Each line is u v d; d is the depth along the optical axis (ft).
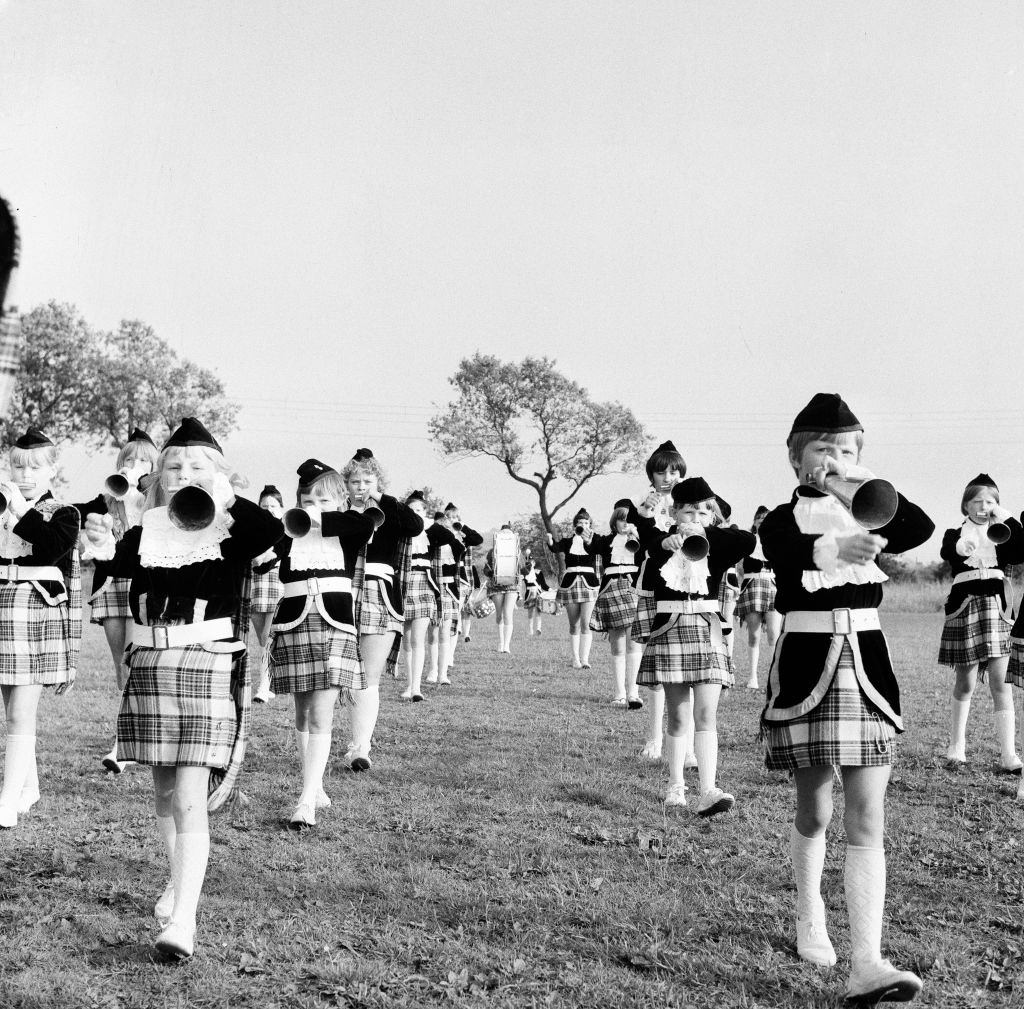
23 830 18.71
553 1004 11.87
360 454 25.57
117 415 168.04
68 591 21.11
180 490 13.17
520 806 20.77
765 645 63.62
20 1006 11.69
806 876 13.44
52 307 162.50
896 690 13.12
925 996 12.32
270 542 14.06
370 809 20.39
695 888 15.92
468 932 14.11
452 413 192.85
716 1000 12.13
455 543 48.55
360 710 24.32
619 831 19.13
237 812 20.10
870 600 13.20
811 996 12.21
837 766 13.25
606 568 36.50
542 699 37.42
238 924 14.30
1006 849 18.35
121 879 16.12
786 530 13.33
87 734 28.19
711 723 20.84
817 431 13.78
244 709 14.44
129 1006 11.78
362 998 11.95
